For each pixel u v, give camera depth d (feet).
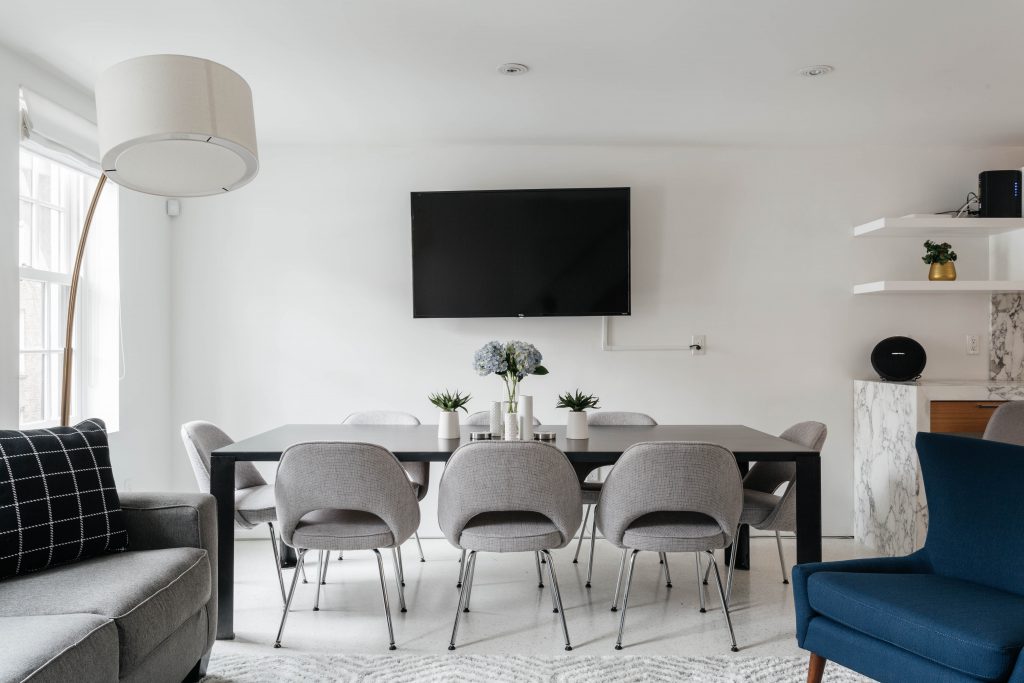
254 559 12.85
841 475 14.48
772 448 9.23
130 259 12.77
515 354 10.10
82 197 12.03
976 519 7.27
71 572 6.96
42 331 11.37
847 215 14.43
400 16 8.77
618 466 8.50
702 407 14.46
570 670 8.26
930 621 6.11
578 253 13.93
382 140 14.01
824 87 11.14
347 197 14.40
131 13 8.68
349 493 8.38
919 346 13.52
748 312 14.47
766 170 14.47
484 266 14.01
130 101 6.32
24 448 7.26
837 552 13.39
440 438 10.28
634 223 14.43
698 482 8.30
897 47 9.68
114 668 5.91
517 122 12.90
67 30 9.10
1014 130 13.28
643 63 10.23
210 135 6.45
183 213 14.35
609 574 11.94
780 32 9.23
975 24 9.00
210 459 9.36
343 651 8.79
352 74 10.62
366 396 14.42
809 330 14.44
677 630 9.48
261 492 10.68
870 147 14.37
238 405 14.37
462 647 8.92
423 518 14.37
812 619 7.29
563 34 9.29
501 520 8.98
